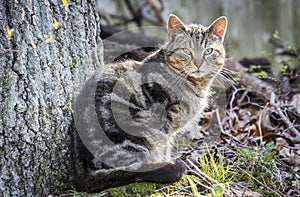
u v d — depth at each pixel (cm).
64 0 380
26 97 412
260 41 1101
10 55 405
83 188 440
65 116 440
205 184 452
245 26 1120
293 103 634
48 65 424
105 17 1011
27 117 414
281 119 592
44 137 425
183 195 434
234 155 507
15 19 404
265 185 461
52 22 425
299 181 471
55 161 435
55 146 434
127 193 432
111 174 431
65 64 440
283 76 746
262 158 491
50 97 427
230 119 593
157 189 440
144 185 441
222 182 446
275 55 882
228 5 1133
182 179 455
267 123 584
